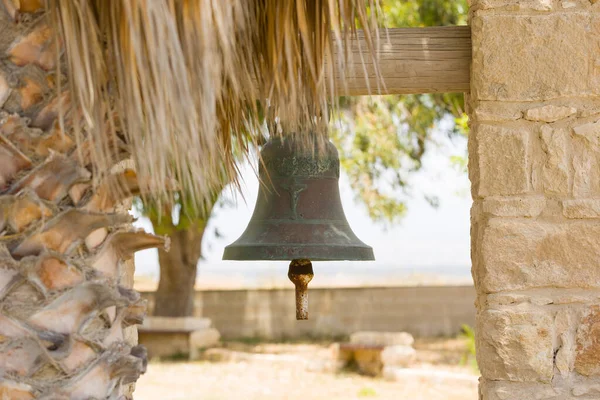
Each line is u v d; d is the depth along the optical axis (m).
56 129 2.67
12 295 2.66
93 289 2.76
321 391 14.22
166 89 2.47
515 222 4.14
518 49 4.16
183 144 2.60
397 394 13.84
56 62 2.62
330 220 4.29
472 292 23.31
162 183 2.63
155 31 2.45
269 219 4.27
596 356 4.09
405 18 13.05
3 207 2.61
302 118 3.64
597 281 4.10
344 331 22.66
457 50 4.28
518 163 4.16
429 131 15.09
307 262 4.24
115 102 2.71
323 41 3.18
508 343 4.10
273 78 3.13
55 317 2.72
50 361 2.67
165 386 14.71
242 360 17.84
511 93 4.15
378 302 22.86
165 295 20.25
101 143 2.68
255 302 22.44
